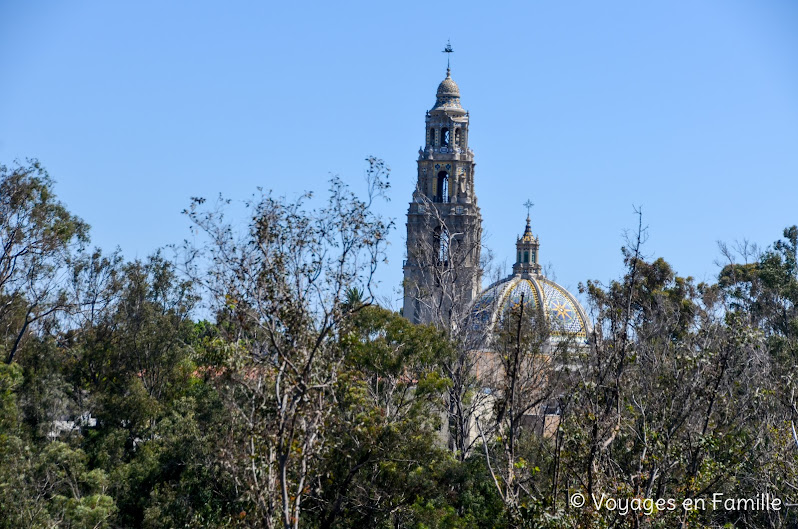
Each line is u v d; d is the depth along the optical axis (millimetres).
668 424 158750
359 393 182000
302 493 149500
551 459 184750
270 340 142125
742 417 184250
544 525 148500
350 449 190750
